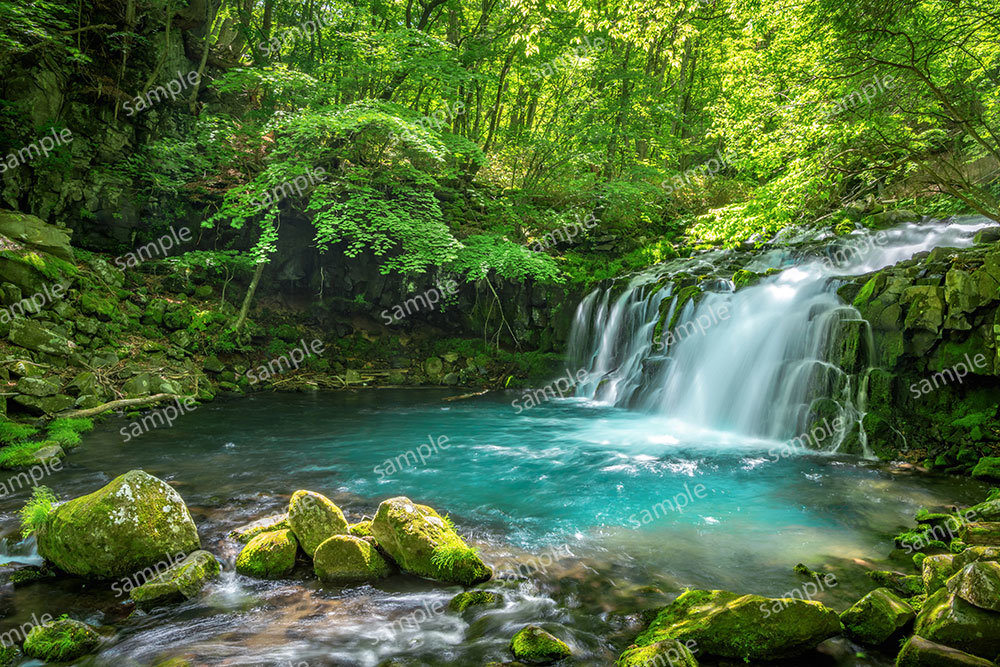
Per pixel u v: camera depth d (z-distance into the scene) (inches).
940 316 311.9
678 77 895.1
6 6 434.9
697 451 348.5
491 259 593.0
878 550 199.3
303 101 632.4
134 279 542.9
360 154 623.2
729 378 427.2
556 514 239.0
